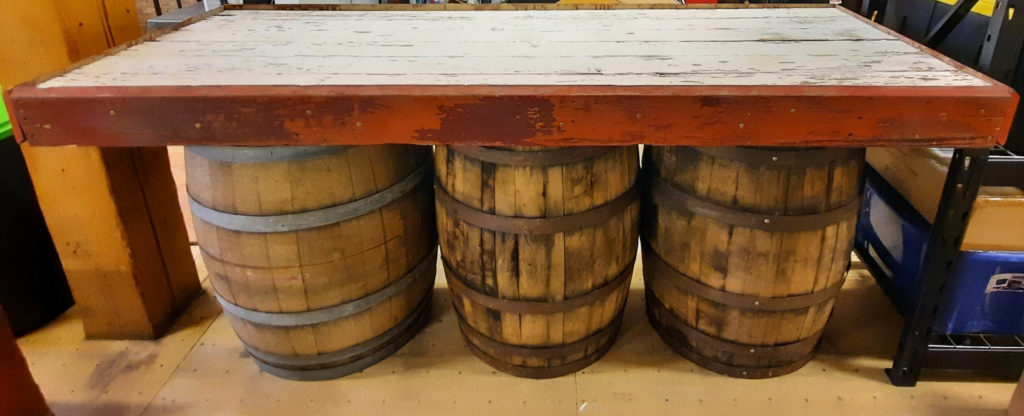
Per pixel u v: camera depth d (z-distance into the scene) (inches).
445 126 58.0
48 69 80.4
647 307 98.9
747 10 95.8
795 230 74.5
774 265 77.1
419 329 98.1
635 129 57.6
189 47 72.7
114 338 97.7
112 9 85.7
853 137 57.1
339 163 74.6
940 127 56.2
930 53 67.6
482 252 79.1
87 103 56.7
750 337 83.7
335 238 77.7
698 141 58.0
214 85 57.9
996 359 82.2
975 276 78.5
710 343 86.2
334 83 58.6
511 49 72.1
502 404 84.3
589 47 73.0
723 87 56.5
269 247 76.2
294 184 73.5
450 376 89.4
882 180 99.4
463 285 84.4
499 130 58.1
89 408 84.7
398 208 82.3
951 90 55.2
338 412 83.7
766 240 75.4
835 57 67.2
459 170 76.9
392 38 78.0
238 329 87.4
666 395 85.0
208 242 79.2
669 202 81.2
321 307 82.1
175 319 102.5
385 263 83.7
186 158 77.9
